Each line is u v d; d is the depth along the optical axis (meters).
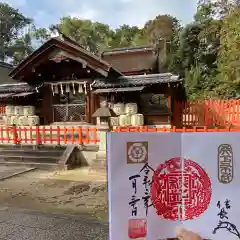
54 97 16.69
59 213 6.32
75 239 4.93
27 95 15.77
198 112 17.53
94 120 15.67
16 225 5.60
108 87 14.85
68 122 16.28
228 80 22.88
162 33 40.81
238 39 20.72
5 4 49.03
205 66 30.92
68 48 14.67
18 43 50.41
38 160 11.91
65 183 9.16
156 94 14.77
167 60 34.09
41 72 16.25
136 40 45.56
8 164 11.99
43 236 5.08
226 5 28.98
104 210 6.52
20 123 16.11
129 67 23.52
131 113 14.08
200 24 31.84
